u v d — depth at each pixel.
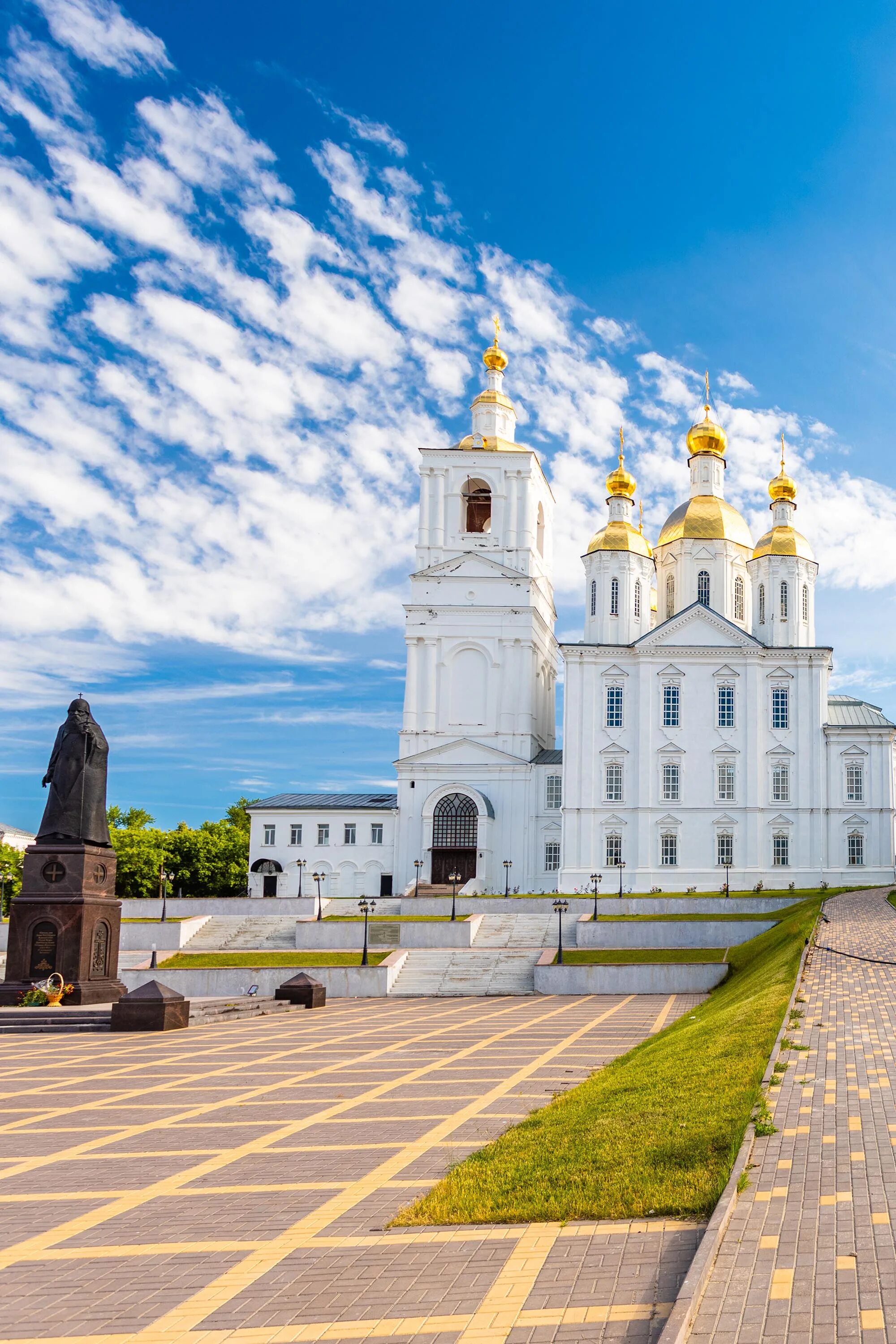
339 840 101.06
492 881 93.81
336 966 58.38
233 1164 19.31
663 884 89.38
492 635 99.00
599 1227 13.41
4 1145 21.75
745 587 101.25
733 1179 13.77
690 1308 10.25
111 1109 25.42
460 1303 11.65
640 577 96.88
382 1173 18.20
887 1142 15.08
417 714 97.88
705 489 103.44
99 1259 14.25
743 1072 20.14
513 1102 24.33
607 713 92.62
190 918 74.62
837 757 91.00
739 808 90.00
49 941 48.38
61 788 50.19
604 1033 37.41
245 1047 36.88
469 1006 50.47
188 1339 11.46
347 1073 30.05
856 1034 23.70
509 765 95.50
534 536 102.81
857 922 50.97
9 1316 12.38
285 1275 13.18
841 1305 10.27
